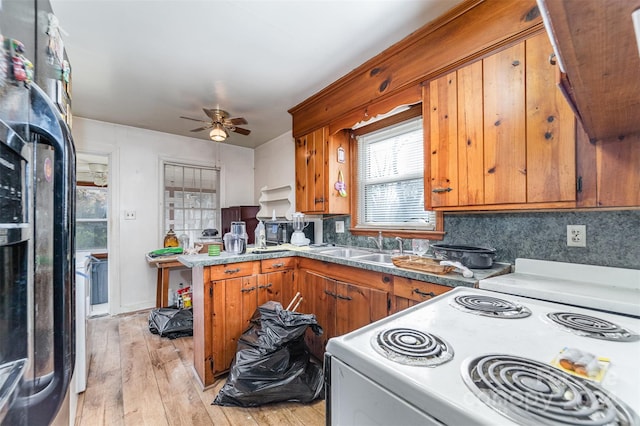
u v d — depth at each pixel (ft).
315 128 9.20
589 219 4.62
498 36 4.88
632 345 2.37
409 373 1.93
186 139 13.34
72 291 2.77
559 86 2.52
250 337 5.96
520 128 4.64
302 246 9.37
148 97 9.00
